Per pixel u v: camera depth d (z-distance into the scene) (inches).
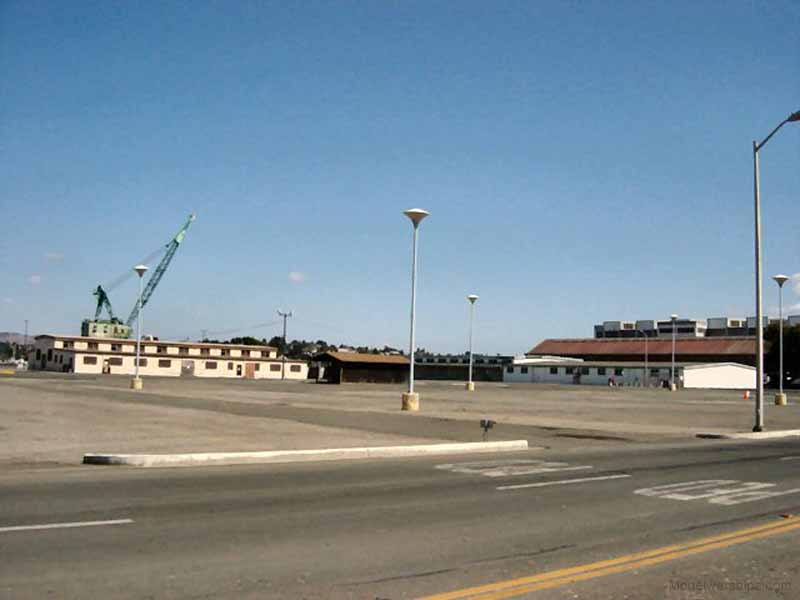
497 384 3634.4
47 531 340.2
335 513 398.3
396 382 3169.3
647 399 2181.3
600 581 279.9
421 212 1323.8
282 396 1763.0
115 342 4384.8
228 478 517.7
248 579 271.3
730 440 973.8
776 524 390.0
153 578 269.3
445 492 476.1
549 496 468.8
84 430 815.7
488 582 274.7
